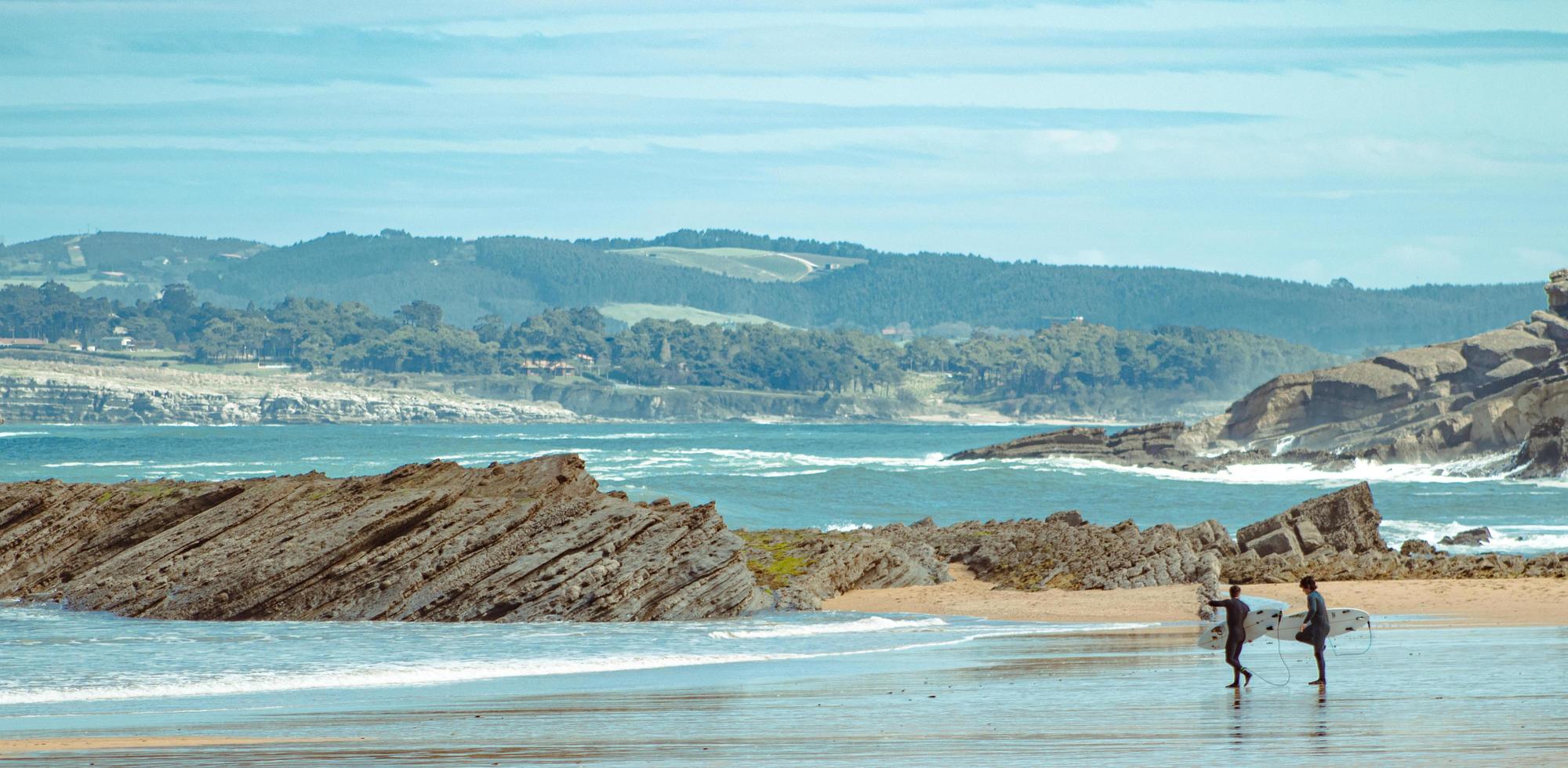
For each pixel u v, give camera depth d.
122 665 43.72
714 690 36.53
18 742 28.42
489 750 26.78
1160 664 41.44
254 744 28.02
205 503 66.06
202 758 26.27
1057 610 61.62
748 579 60.16
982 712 30.92
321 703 35.22
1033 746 25.67
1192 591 67.06
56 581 64.06
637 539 60.00
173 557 62.31
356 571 58.41
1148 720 28.83
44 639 51.38
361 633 52.81
